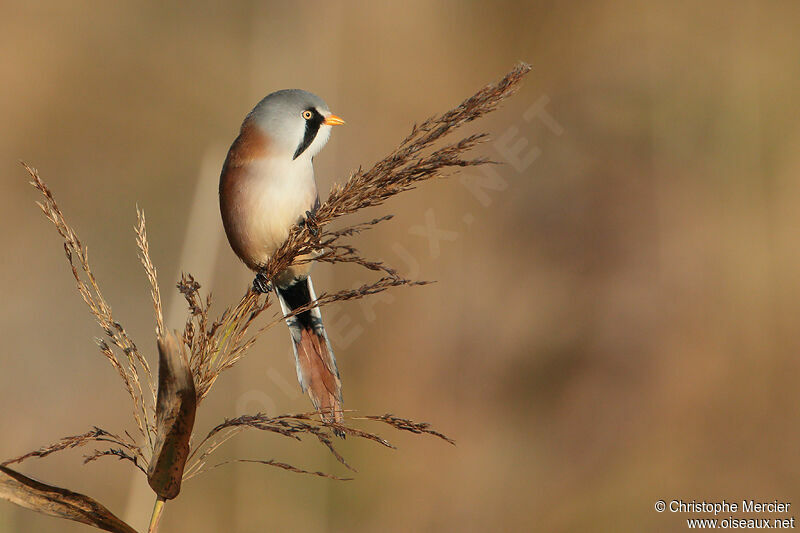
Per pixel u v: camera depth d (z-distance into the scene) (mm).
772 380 11117
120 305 13617
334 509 10305
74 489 11148
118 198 15031
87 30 17031
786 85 13008
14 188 15055
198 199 7430
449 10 15250
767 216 12359
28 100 15828
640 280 11836
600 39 14492
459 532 10203
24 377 12555
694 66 13523
